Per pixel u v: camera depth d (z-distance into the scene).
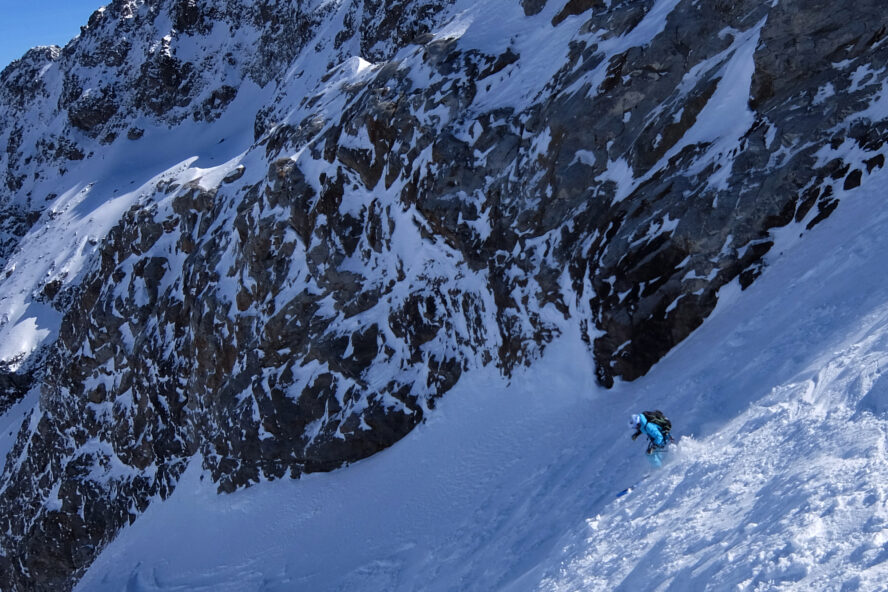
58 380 34.91
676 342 13.43
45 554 32.38
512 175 18.55
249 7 64.69
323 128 25.89
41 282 54.59
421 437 18.97
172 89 66.06
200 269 28.11
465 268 19.30
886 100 11.91
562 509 10.55
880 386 5.94
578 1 20.58
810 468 5.41
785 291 10.78
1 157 74.88
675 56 16.02
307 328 22.69
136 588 23.45
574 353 15.80
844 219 11.10
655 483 8.09
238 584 19.19
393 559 15.20
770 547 4.57
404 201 21.19
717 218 12.98
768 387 8.35
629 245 14.38
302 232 23.81
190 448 27.69
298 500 21.11
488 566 10.91
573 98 17.62
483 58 21.78
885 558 3.76
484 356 18.45
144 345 30.75
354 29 44.28
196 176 34.25
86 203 61.25
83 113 68.00
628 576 6.07
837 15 12.78
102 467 31.84
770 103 13.48
